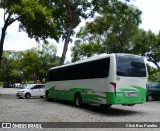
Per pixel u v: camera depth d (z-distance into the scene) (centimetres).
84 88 1769
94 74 1645
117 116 1428
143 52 4384
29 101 2350
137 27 3981
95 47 4703
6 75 9038
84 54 5106
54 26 2898
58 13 3161
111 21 3878
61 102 2278
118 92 1460
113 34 4094
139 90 1523
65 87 2092
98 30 3991
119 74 1473
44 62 6762
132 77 1505
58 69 2272
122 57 1502
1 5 2855
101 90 1552
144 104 2256
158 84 2847
